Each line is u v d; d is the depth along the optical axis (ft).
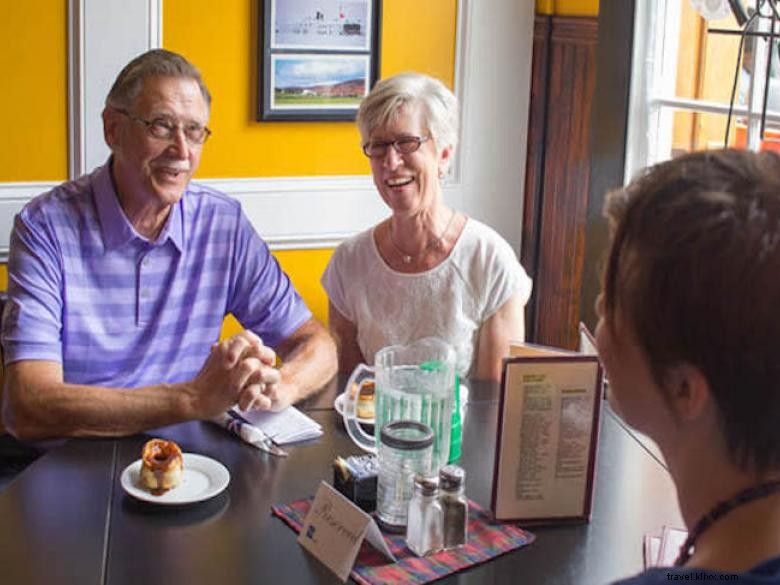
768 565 2.37
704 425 2.54
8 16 9.52
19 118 9.71
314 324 8.05
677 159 2.64
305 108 10.55
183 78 7.32
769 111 8.19
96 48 9.77
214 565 4.84
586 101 10.39
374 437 6.18
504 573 4.83
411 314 7.93
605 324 2.74
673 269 2.45
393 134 7.52
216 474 5.68
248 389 6.34
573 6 10.59
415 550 4.92
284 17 10.28
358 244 8.12
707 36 8.73
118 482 5.68
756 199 2.43
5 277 9.85
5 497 5.47
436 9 10.87
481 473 5.85
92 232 7.39
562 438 5.22
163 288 7.66
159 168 7.29
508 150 11.38
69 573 4.74
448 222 7.92
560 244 10.97
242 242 7.98
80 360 7.47
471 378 7.75
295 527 5.18
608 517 5.38
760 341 2.37
